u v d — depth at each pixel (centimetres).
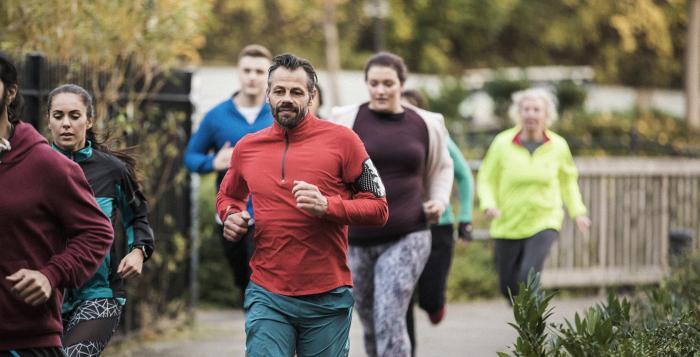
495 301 1401
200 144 910
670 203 1484
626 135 2538
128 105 980
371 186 587
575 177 1020
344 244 589
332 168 582
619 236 1459
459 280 1412
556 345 582
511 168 988
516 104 1013
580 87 3048
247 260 867
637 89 4659
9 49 864
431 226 881
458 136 2058
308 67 582
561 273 1424
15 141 455
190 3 1042
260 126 895
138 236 618
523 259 982
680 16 3862
